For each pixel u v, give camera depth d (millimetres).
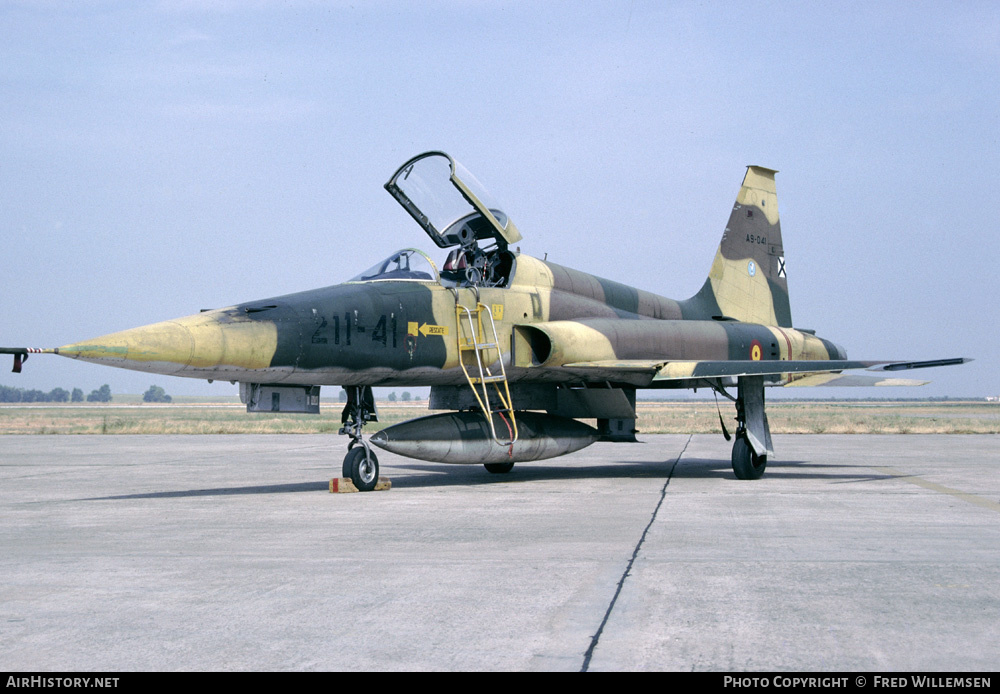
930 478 12727
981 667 3889
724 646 4191
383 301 11047
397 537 7383
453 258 12641
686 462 16625
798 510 8969
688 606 4910
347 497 10508
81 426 42156
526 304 12664
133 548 6945
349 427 11328
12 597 5238
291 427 40062
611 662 3965
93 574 5906
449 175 11914
